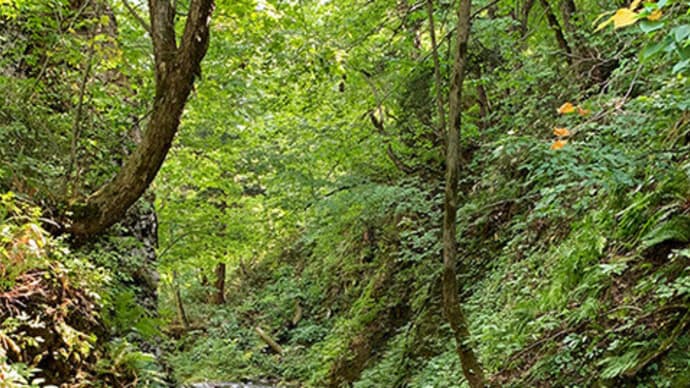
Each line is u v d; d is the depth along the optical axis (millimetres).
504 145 3727
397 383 7629
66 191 5113
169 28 4629
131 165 4867
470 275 8094
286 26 6852
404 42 7754
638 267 4191
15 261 3629
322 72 6723
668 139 4270
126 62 6508
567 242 5727
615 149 3584
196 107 8219
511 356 4969
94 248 5336
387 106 9273
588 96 6664
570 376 4031
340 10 8531
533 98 7715
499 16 8461
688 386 3045
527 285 6047
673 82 3875
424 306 8406
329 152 9133
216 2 6164
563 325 4590
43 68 5387
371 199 8594
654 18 1653
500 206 8125
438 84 4969
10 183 4789
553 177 6176
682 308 3510
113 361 4547
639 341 3633
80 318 4418
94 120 6297
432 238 8289
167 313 7074
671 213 4121
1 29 5684
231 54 7465
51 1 5379
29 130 5254
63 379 4020
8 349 3609
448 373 6086
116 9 7090
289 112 8953
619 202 4840
